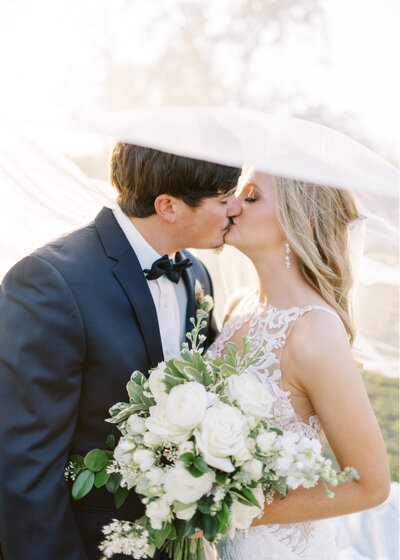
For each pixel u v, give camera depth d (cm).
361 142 131
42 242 184
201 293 188
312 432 162
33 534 141
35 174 150
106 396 155
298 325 159
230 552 175
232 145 121
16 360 143
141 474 134
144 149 155
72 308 146
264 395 135
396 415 427
